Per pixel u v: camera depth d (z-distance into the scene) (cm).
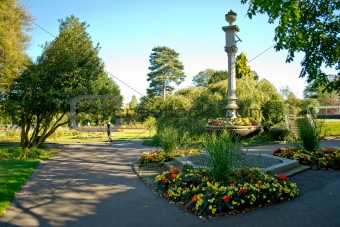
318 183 580
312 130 859
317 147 846
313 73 518
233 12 973
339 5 475
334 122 2003
